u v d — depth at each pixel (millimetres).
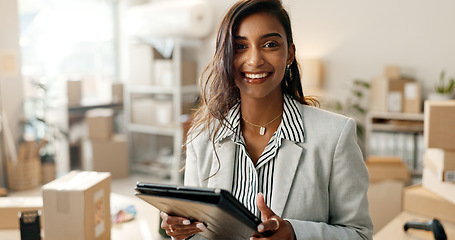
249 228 977
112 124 5609
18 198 2221
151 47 5570
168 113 5469
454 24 4438
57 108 5375
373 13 4812
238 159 1250
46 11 5520
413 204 2314
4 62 4484
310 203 1150
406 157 4527
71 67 5840
